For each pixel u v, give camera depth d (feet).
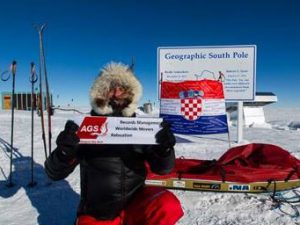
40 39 9.04
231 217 7.32
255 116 30.14
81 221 4.61
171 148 4.45
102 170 4.52
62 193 8.84
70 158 4.35
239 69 16.98
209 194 8.54
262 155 9.40
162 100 14.73
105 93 4.53
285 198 8.25
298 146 15.84
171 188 8.71
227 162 9.18
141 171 4.65
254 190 8.34
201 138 18.28
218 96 14.39
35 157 12.71
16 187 9.33
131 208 4.54
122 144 4.52
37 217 7.44
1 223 7.14
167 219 4.23
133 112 4.66
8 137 17.02
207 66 17.06
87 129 4.43
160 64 17.19
